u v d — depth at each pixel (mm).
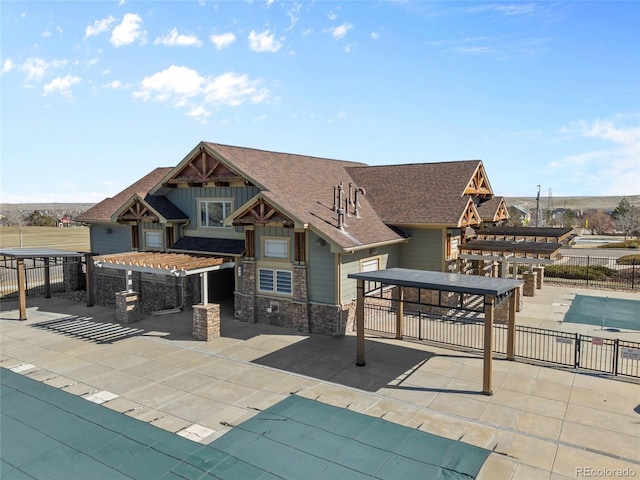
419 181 27266
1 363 16672
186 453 10719
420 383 14555
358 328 16109
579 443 10945
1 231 95938
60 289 30219
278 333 20094
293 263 20297
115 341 19234
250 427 11875
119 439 11375
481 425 11844
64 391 14195
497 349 17656
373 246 20719
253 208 20797
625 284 31438
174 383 14758
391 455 10523
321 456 10516
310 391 14047
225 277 27266
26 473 10086
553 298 27031
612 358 15211
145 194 25016
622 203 89875
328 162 30359
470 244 25172
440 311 23531
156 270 19781
